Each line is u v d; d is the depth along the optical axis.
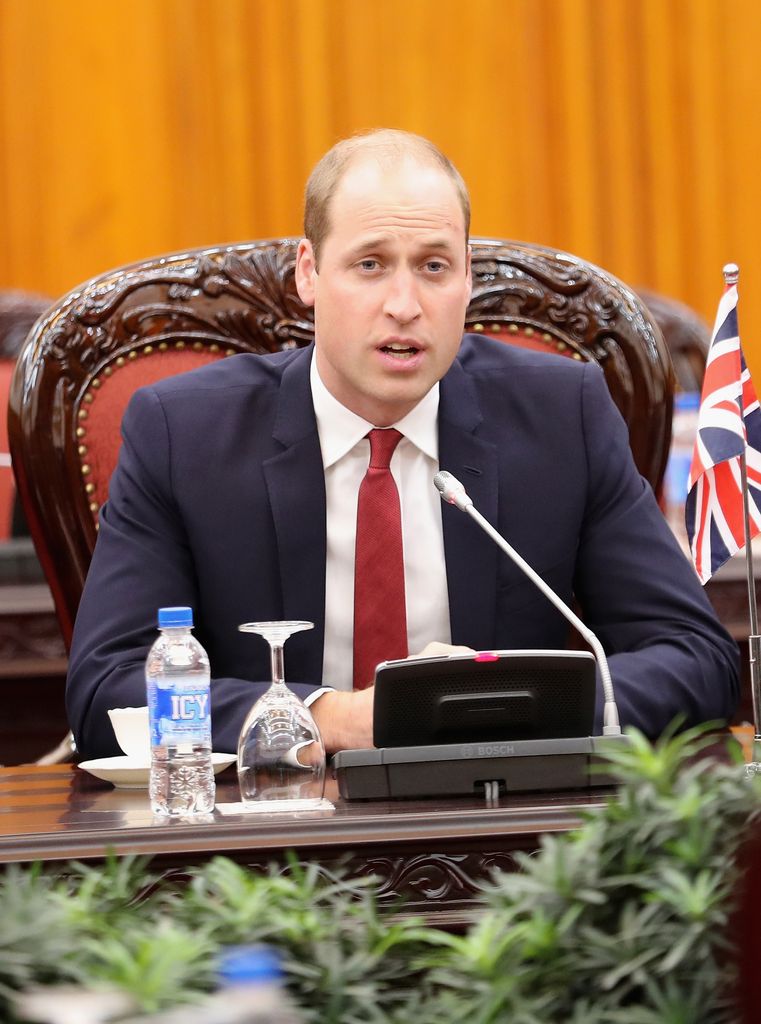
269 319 8.52
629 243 19.12
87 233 18.28
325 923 2.92
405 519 7.34
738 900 2.43
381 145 6.98
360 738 6.05
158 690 5.03
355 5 18.59
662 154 19.16
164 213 18.39
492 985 2.70
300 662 7.22
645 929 2.69
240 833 4.51
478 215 18.92
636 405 8.58
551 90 18.97
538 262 8.66
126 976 2.36
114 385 8.40
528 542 7.44
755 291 19.27
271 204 18.56
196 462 7.36
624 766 3.14
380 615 7.15
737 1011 2.39
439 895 4.53
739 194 19.27
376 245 6.82
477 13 18.80
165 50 18.36
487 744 5.10
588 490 7.59
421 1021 2.70
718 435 5.97
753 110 19.27
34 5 18.11
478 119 18.86
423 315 6.86
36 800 5.52
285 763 5.07
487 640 7.30
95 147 18.28
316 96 18.58
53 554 8.34
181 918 2.87
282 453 7.36
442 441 7.43
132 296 8.48
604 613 7.46
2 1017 2.25
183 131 18.42
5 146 18.09
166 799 4.98
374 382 6.93
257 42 18.52
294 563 7.25
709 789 2.95
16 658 9.02
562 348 8.59
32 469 8.30
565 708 5.27
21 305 13.68
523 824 4.60
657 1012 2.57
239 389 7.57
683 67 19.16
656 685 6.62
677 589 7.29
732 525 6.16
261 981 2.25
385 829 4.56
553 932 2.75
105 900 3.00
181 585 7.29
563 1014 2.68
